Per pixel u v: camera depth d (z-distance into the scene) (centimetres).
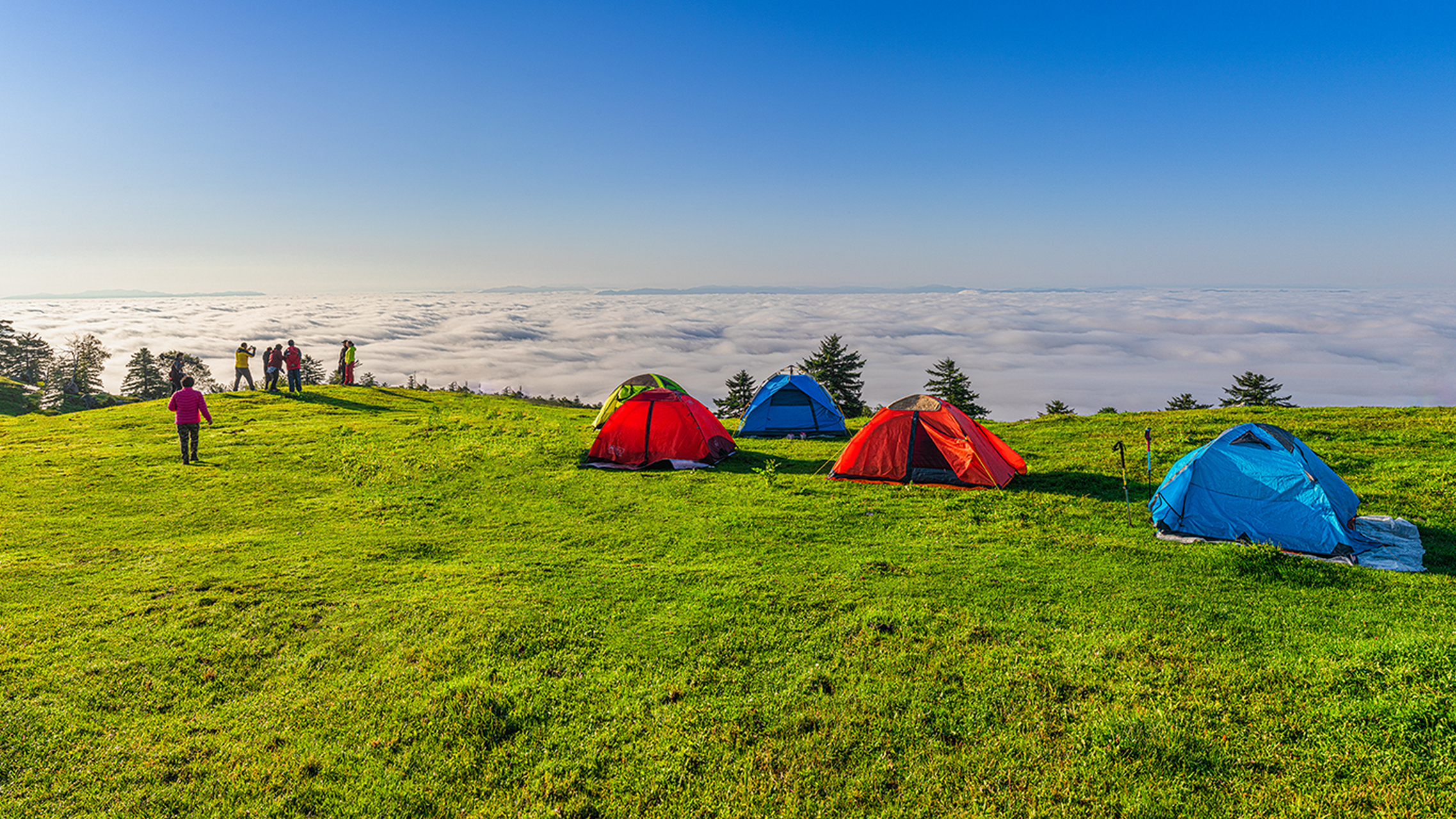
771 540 1384
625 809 638
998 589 1084
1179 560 1178
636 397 2095
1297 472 1271
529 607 1051
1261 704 726
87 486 1798
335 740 742
